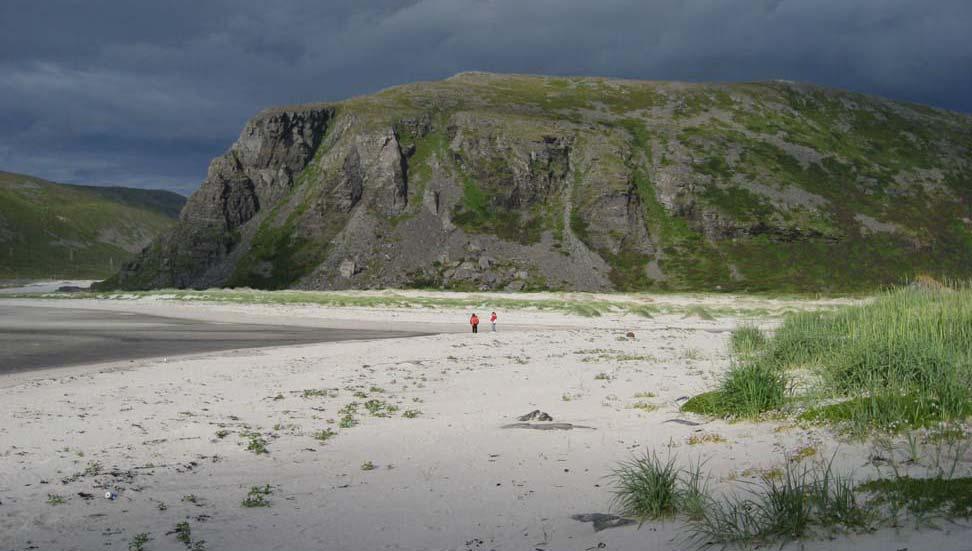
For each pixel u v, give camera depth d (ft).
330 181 549.13
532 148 561.43
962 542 17.20
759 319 196.13
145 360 94.32
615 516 24.34
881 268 473.26
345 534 24.20
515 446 37.70
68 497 30.01
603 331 146.00
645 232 510.99
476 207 520.42
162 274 520.01
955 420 30.37
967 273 474.08
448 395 60.95
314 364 86.17
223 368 82.38
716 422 39.93
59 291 534.37
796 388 45.06
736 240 507.30
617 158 569.23
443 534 23.59
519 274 445.37
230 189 575.79
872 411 32.73
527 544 21.99
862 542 18.44
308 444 41.14
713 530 21.33
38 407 54.80
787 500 21.42
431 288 430.20
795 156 624.59
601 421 44.29
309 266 481.05
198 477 33.60
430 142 586.04
